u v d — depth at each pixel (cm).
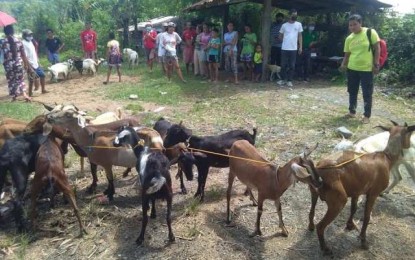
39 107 1107
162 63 1561
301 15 1739
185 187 657
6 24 1308
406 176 673
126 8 2472
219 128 916
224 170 725
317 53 1644
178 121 965
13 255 490
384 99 1150
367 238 511
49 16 2898
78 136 601
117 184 674
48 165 511
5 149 547
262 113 1015
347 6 1519
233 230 531
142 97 1213
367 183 471
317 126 902
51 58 1695
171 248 496
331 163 455
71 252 495
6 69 1177
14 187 543
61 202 611
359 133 843
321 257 477
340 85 1338
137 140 533
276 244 501
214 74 1531
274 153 762
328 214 462
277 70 1396
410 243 502
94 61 1695
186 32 1586
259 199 511
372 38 854
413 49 1395
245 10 1783
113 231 532
